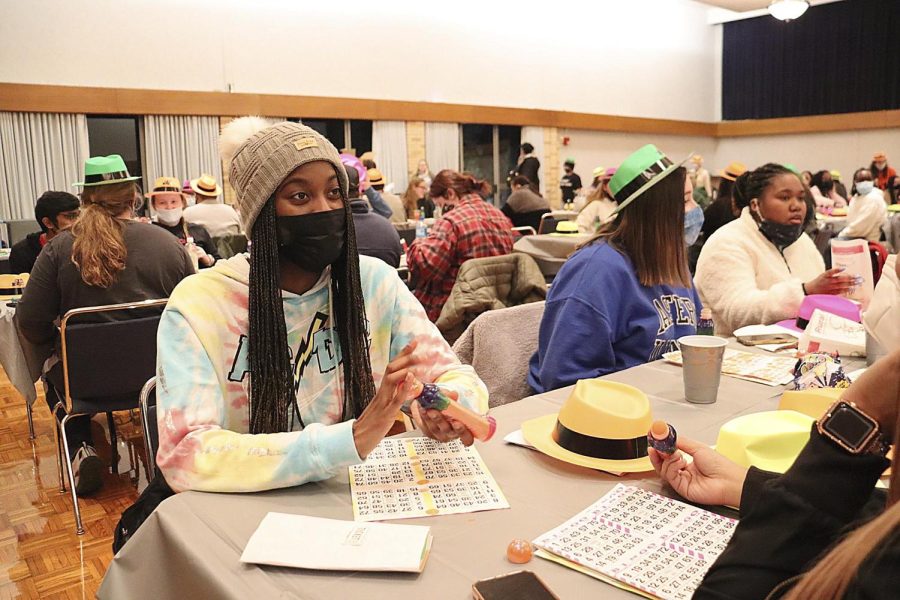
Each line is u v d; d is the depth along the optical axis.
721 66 14.34
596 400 1.14
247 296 1.23
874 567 0.45
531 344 2.01
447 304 3.21
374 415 1.02
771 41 13.62
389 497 0.99
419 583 0.77
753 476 0.89
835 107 13.12
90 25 7.14
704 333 2.32
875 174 11.02
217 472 1.01
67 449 2.48
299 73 8.59
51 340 2.73
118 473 2.95
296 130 1.22
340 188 1.24
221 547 0.86
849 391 0.60
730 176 4.30
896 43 12.41
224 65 8.02
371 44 9.16
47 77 6.95
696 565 0.79
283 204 1.20
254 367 1.21
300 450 1.01
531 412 1.34
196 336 1.17
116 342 2.44
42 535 2.43
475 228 3.76
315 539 0.85
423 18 9.63
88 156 7.22
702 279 2.54
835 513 0.58
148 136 7.53
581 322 1.70
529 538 0.87
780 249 2.59
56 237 2.60
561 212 7.76
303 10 8.55
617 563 0.79
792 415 1.05
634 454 1.08
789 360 1.72
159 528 0.94
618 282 1.74
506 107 10.51
